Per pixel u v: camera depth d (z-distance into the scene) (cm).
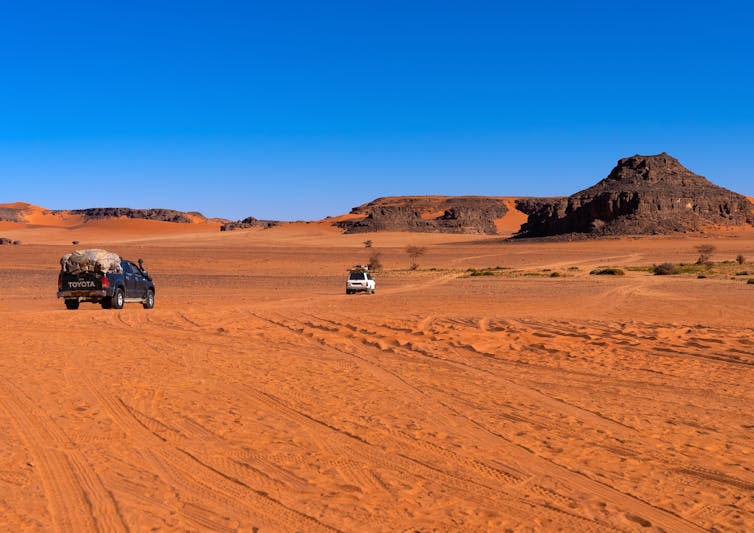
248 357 1309
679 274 6900
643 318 2122
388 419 845
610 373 1181
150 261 10675
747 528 527
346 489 598
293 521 527
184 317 2033
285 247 17275
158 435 755
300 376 1117
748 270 7612
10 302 3212
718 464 682
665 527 528
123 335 1623
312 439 751
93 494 574
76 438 737
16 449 694
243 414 857
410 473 644
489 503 571
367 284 3909
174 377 1093
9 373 1104
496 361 1298
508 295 3528
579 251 14938
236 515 536
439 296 3484
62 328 1753
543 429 809
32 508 542
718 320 2073
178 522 520
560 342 1521
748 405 948
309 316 2084
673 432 802
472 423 832
